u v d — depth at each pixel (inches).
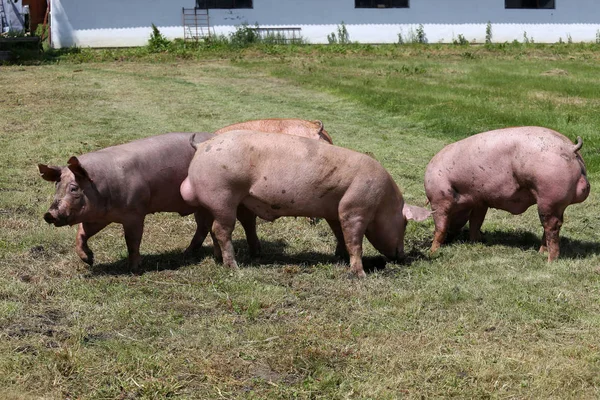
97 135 546.0
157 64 1013.8
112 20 1200.2
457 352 209.2
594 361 203.6
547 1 1302.9
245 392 189.9
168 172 282.4
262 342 215.0
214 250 289.9
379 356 206.7
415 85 801.6
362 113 657.6
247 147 267.0
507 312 236.2
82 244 277.1
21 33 1147.9
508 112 629.0
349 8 1262.3
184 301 246.8
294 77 871.7
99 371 198.1
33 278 268.4
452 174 305.9
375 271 278.1
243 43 1179.3
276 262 293.4
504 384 191.8
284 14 1250.0
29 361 200.1
